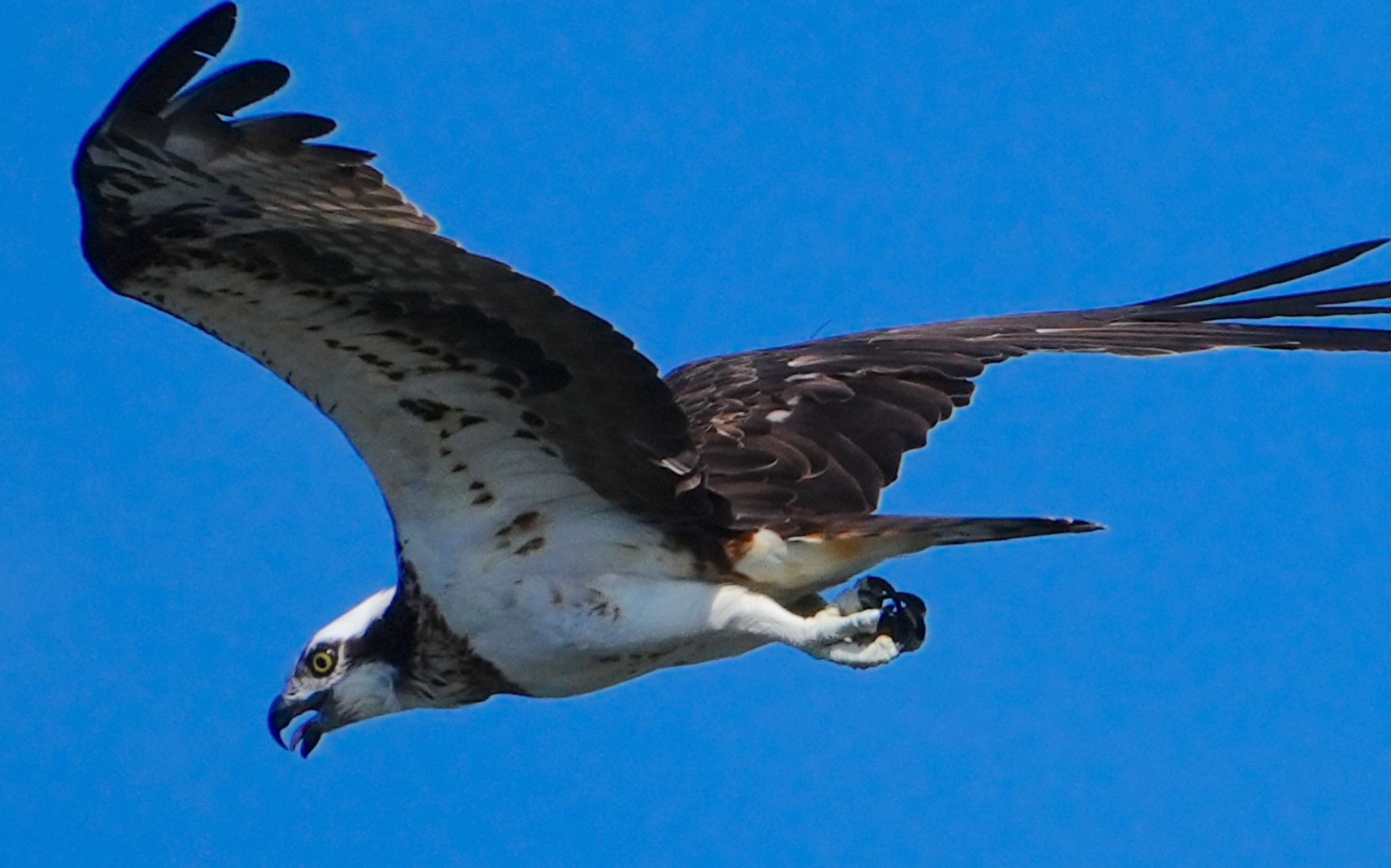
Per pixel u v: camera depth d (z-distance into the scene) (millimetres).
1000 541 10875
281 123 9453
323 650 12148
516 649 11422
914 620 10844
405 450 10977
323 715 12141
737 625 11117
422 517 11281
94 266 10000
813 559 11188
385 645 11930
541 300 10078
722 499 11172
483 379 10594
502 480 11109
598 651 11312
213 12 9133
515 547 11266
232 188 9688
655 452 10891
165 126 9398
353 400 10711
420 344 10406
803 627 10898
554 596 11273
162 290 10125
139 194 9734
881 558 11227
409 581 11523
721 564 11234
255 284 10117
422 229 9758
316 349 10430
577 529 11258
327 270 10047
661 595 11219
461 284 10047
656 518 11266
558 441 10930
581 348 10375
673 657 11422
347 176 9695
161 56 9180
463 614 11406
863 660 10805
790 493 12031
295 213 9797
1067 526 10672
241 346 10445
